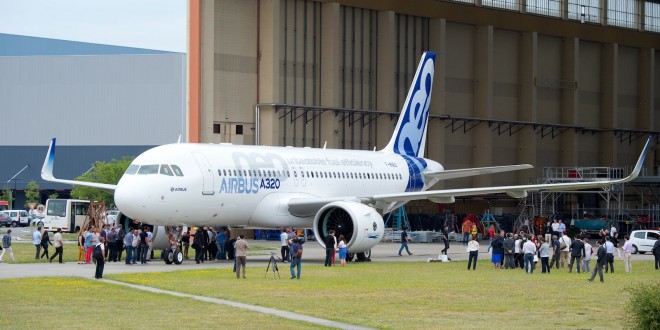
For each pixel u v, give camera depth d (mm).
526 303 45375
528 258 65500
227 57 105312
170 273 59094
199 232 70125
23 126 191875
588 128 137125
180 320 37688
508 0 129500
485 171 82812
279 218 72562
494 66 130125
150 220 65438
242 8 106438
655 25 147250
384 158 86312
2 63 192375
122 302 43250
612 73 140500
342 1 111875
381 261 76375
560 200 137000
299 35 110312
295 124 110125
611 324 38469
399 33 119938
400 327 36969
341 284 53656
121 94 187375
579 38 136375
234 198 69000
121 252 72375
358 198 72875
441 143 122812
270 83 106500
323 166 78062
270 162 72938
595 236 126688
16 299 44156
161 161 65625
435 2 120875
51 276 55969
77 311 40156
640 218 132625
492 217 125750
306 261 74688
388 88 116312
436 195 73125
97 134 188375
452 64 125812
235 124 105875
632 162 146250
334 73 111000
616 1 141750
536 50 131625
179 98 184750
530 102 131250
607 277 62312
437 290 51000
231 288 50250
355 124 115750
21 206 195375
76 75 189250
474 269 68000
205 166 67250
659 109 150000
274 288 50656
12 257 71250
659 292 33719
